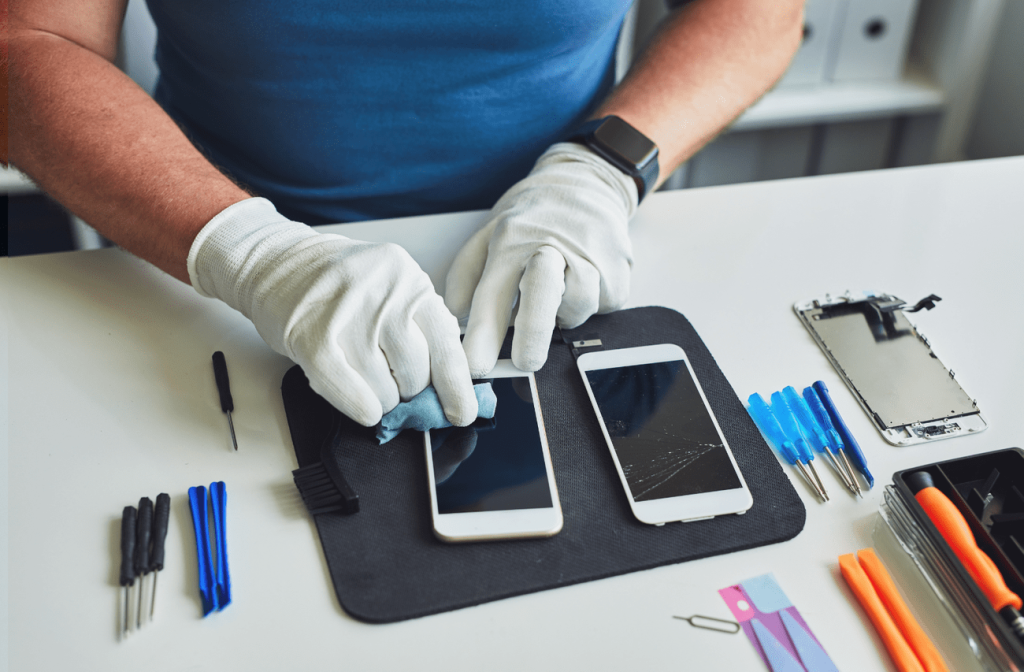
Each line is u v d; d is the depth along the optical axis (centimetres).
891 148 187
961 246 76
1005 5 158
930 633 46
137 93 75
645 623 45
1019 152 164
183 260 64
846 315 68
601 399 58
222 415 58
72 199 69
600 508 51
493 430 56
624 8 86
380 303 56
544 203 69
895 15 155
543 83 83
